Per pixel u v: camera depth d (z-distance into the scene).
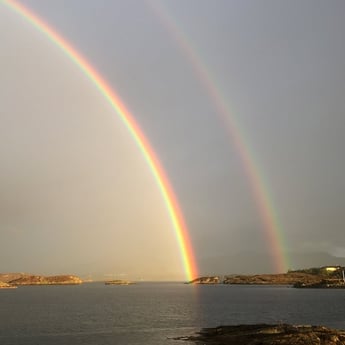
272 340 48.44
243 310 117.75
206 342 54.47
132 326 79.19
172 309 121.75
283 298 178.25
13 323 85.12
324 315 102.88
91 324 82.81
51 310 119.19
